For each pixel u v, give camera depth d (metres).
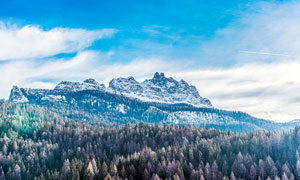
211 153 154.62
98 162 142.00
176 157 153.12
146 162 143.38
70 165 141.38
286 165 133.38
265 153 152.88
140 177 132.12
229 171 134.00
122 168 130.38
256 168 135.25
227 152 158.25
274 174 128.25
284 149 155.75
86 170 127.69
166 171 130.75
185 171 133.38
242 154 156.50
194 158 152.00
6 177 151.88
